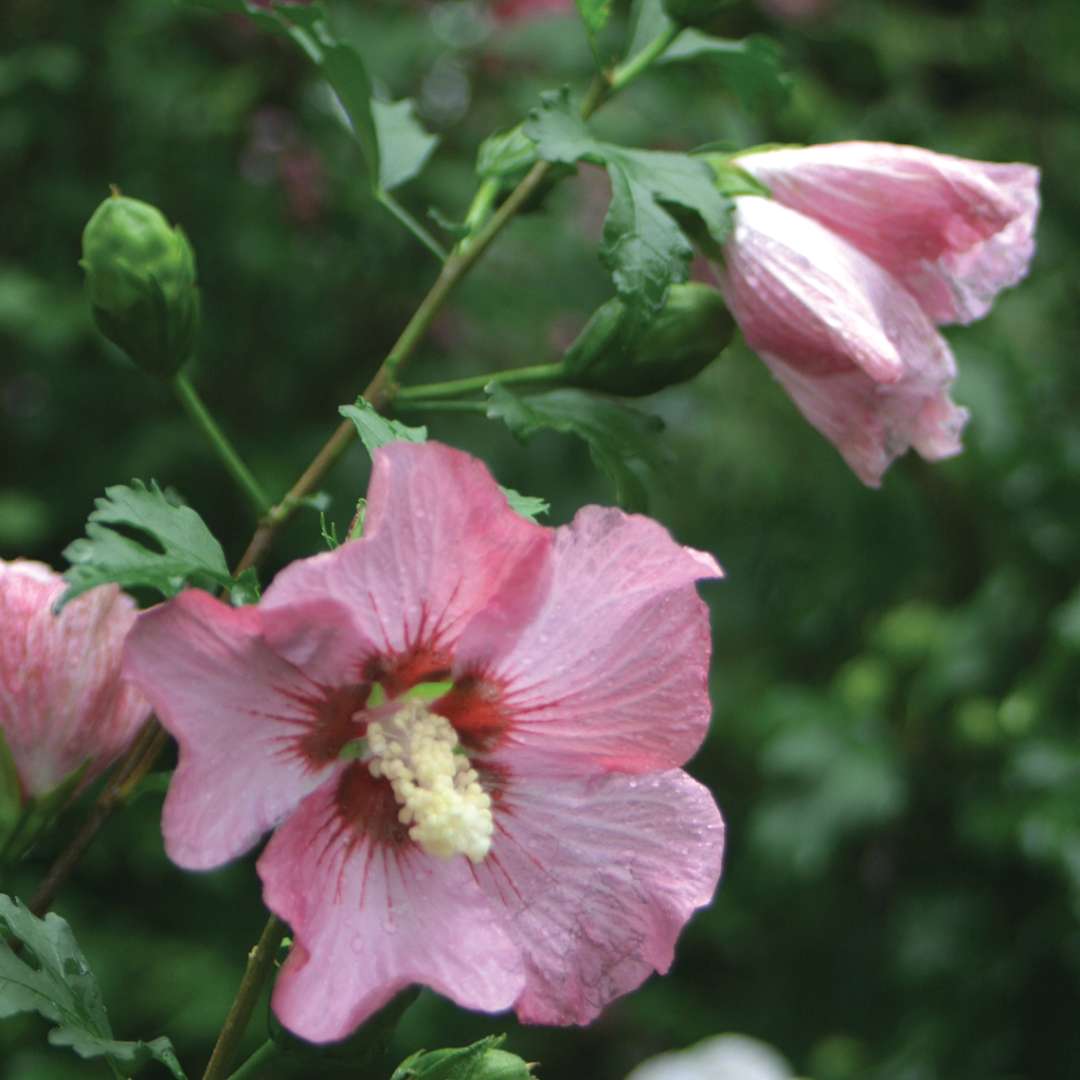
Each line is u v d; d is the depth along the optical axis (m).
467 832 0.51
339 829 0.51
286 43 1.13
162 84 1.11
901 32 1.23
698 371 0.58
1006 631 1.01
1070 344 1.14
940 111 1.28
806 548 1.25
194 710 0.49
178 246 0.56
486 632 0.51
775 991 1.18
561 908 0.52
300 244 1.14
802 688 1.16
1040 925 0.98
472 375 1.18
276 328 1.15
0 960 0.51
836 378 0.58
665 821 0.52
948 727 1.03
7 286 1.04
